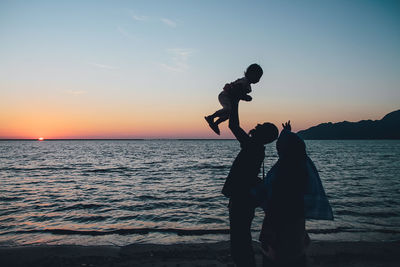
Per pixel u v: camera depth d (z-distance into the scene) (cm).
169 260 405
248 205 251
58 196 1231
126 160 4259
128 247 457
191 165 3272
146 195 1249
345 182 1642
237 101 250
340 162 3572
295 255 226
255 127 265
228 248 453
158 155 5900
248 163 252
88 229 683
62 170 2622
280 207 227
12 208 969
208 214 865
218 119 279
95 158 4759
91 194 1285
